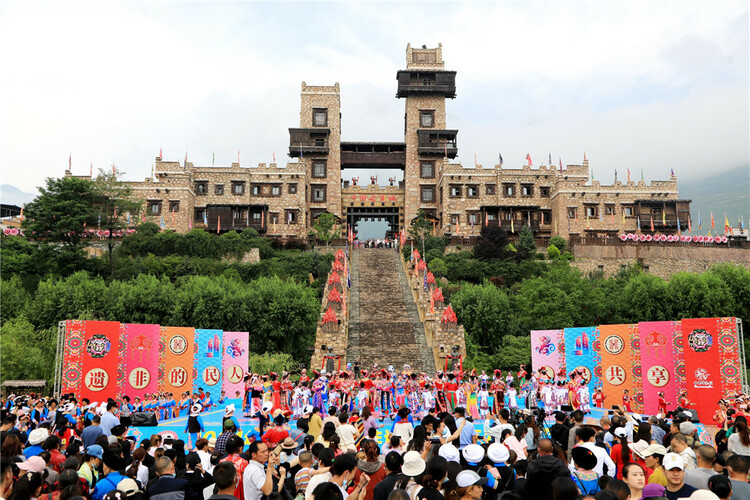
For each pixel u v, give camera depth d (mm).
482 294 55562
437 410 30875
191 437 20750
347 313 56969
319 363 47875
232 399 36344
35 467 10414
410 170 98938
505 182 90500
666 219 86625
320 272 74000
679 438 11242
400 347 51438
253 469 10422
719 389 28438
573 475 10648
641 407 32969
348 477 9914
